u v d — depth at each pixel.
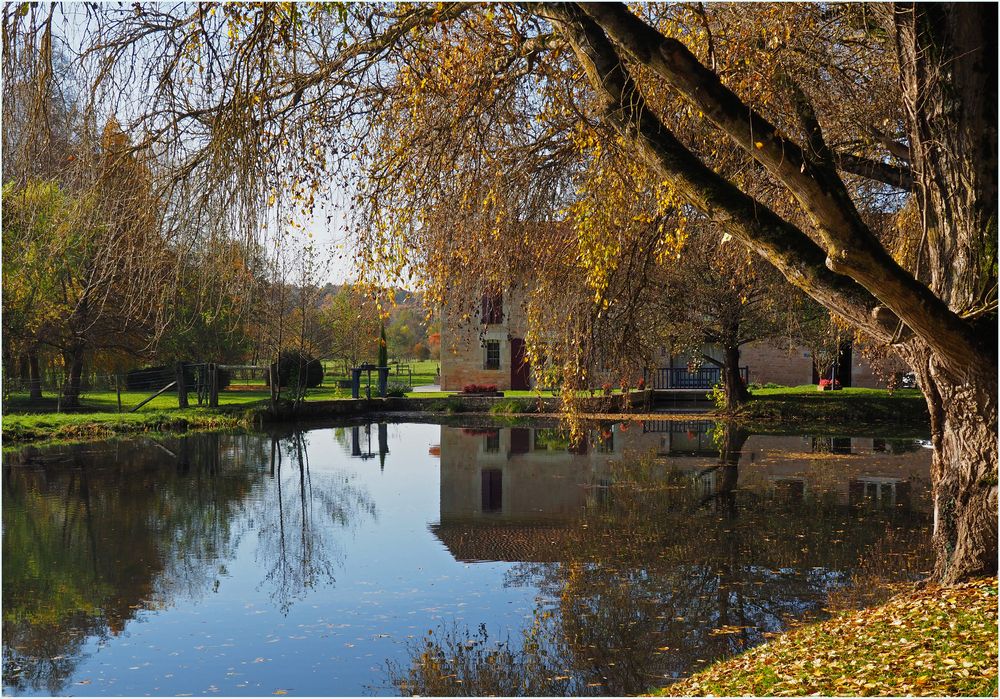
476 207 9.32
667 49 5.44
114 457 19.30
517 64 8.13
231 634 7.55
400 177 8.53
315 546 10.94
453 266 9.99
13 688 6.39
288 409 27.67
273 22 6.30
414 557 10.27
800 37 8.01
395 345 64.75
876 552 9.79
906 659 5.20
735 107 5.46
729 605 8.00
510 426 26.22
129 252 6.35
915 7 6.92
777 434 22.09
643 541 10.68
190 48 6.23
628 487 14.64
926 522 11.34
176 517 12.88
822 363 24.33
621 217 8.69
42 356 28.52
